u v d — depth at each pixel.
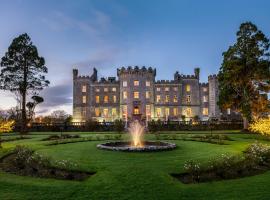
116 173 14.80
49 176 14.59
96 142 31.31
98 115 89.81
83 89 91.38
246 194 11.55
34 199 11.19
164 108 88.81
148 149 22.61
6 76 56.03
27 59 56.88
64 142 30.69
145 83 86.50
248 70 50.62
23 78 56.78
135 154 21.27
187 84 90.62
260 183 13.04
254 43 50.53
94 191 12.09
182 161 18.25
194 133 46.88
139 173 14.70
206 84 91.94
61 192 11.95
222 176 14.34
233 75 50.69
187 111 89.44
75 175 14.95
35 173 15.23
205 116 90.88
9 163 18.00
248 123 50.72
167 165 16.89
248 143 29.30
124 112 85.69
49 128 58.78
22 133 50.97
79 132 53.97
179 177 14.76
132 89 86.12
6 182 13.34
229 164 15.38
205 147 25.92
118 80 90.88
